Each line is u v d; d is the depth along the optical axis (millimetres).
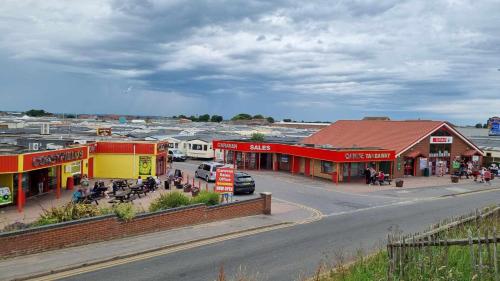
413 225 23453
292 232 21547
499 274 8867
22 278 13461
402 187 41344
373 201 33125
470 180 48156
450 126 52562
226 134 82562
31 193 33781
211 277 14031
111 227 18297
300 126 139750
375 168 48000
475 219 14203
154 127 108562
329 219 25562
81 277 13859
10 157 27891
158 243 18109
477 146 56625
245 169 55625
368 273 12039
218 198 25000
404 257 10680
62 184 38000
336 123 68250
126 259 16062
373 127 59906
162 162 49312
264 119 190250
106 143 45500
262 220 24188
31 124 93062
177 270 14773
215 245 18516
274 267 15133
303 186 41156
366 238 20031
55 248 16469
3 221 25188
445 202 32812
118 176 45844
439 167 52062
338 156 43469
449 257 10641
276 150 54188
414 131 52438
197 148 67750
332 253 16953
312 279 12961
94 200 31562
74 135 58281
